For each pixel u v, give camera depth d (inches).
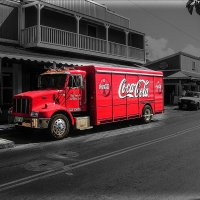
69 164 241.1
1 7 573.6
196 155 271.1
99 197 164.9
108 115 437.1
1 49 483.5
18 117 365.7
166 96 1214.3
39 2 574.2
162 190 175.8
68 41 700.7
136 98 500.7
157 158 259.9
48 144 335.3
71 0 754.8
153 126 501.0
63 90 383.9
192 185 184.9
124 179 198.4
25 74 592.1
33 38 585.6
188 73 1330.0
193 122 557.9
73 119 386.3
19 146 324.5
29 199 162.9
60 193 172.1
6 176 207.6
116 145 325.1
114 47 815.1
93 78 412.5
